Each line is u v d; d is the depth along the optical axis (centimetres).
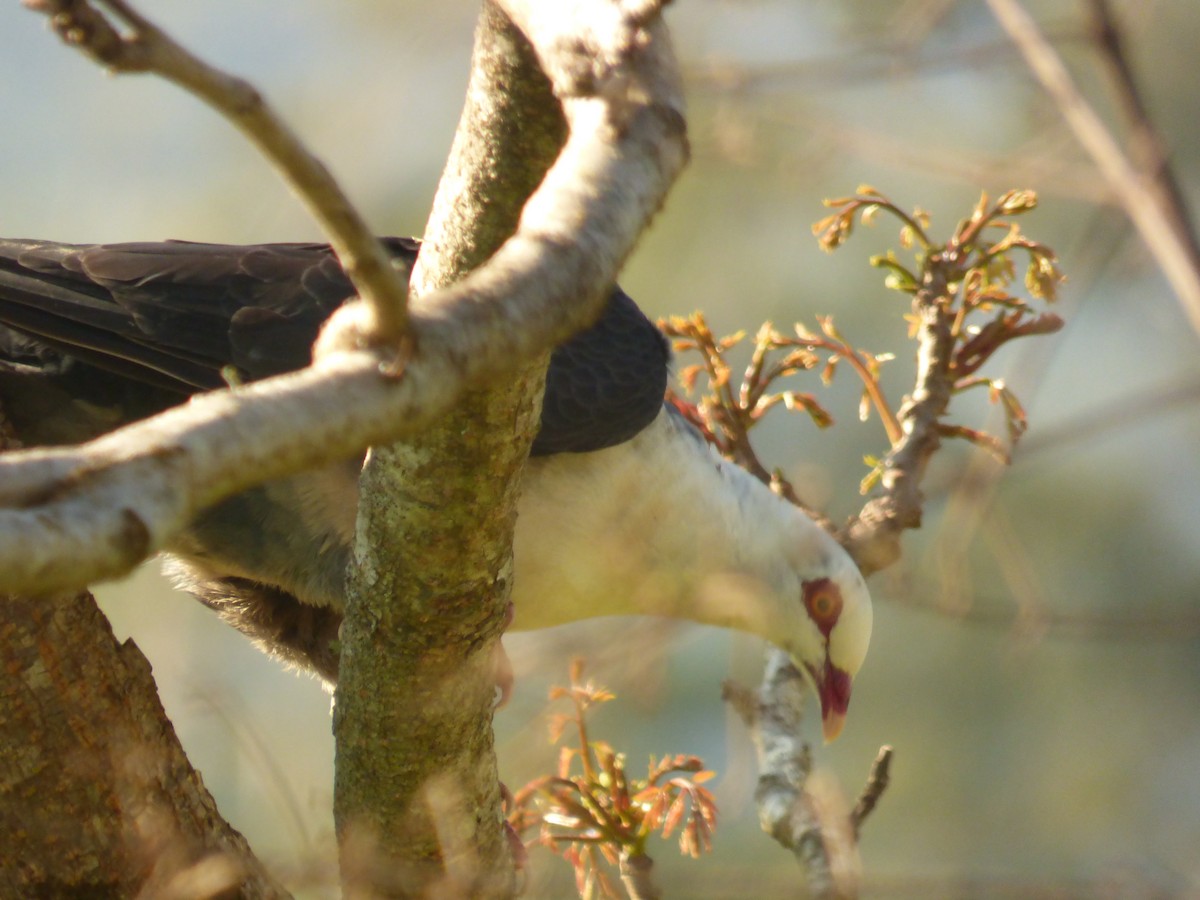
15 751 602
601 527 874
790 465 1617
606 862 766
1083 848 1595
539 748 920
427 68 1597
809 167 1191
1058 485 1739
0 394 777
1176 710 1673
